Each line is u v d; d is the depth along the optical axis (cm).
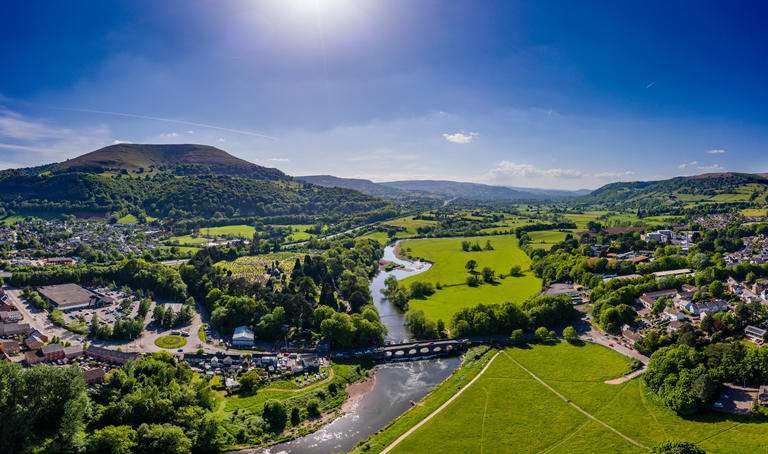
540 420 15025
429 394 17300
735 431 13200
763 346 15288
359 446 13825
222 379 17825
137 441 12800
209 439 13725
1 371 12450
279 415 15338
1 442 11369
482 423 14938
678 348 16625
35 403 12338
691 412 14238
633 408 15312
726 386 15088
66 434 11994
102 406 13838
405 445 13775
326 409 16212
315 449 13775
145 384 15425
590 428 14400
